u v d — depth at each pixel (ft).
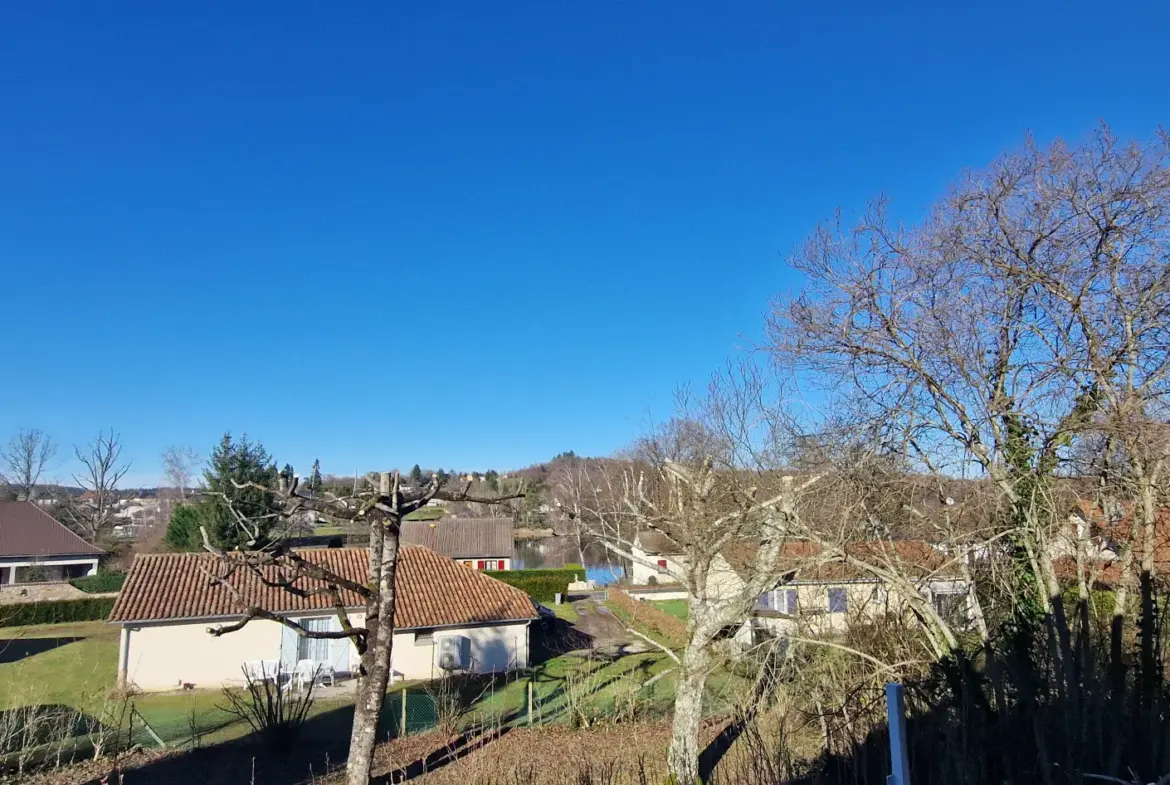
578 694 62.28
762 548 37.29
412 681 75.31
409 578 84.79
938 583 39.68
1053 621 25.03
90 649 92.07
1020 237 39.60
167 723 60.70
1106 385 33.14
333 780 46.19
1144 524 27.96
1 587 122.93
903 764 16.88
